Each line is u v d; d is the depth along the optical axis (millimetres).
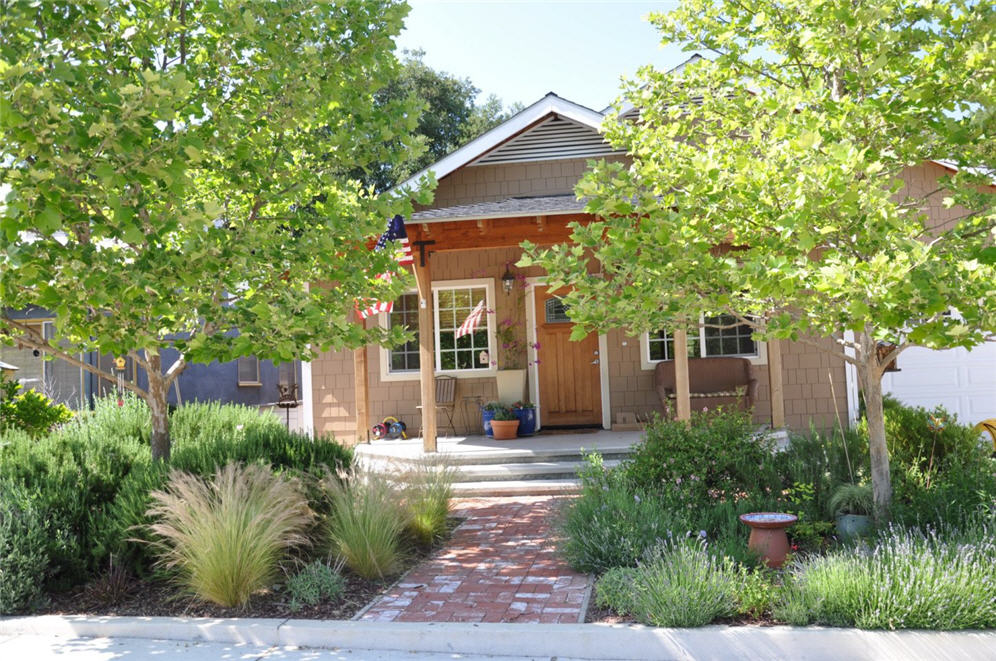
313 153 7484
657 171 5680
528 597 5820
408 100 7293
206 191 7504
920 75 5656
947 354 13555
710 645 4750
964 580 4777
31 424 10570
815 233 4969
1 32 4559
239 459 7293
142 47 6070
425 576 6555
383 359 13656
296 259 6625
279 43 6426
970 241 5473
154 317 6410
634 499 6965
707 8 7305
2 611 5887
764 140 6246
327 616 5578
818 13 5844
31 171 4359
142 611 5855
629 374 13289
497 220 10469
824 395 12508
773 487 7520
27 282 5270
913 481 6926
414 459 10414
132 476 7086
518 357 13492
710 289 5535
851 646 4621
